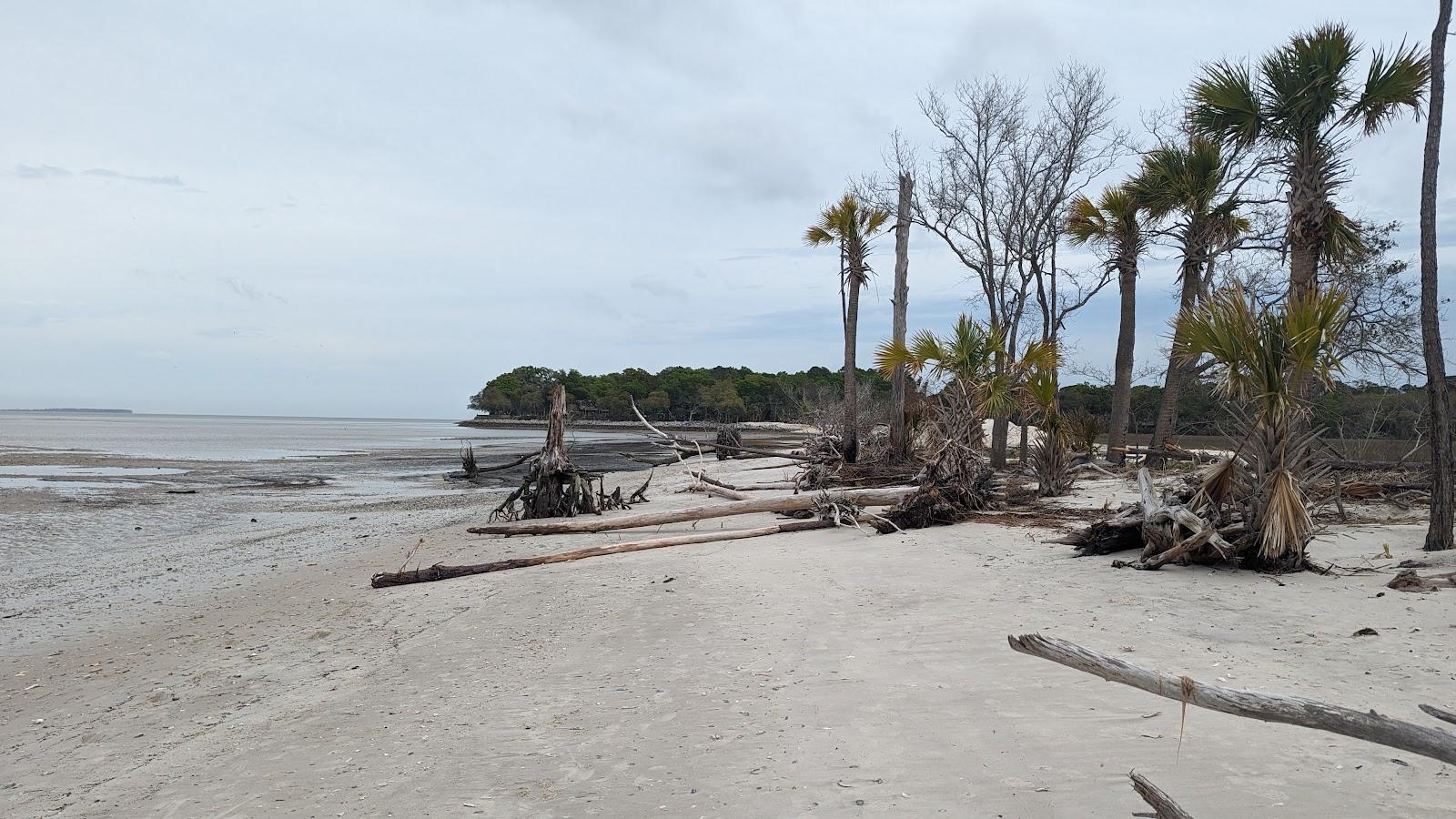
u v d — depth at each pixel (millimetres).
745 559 9961
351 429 146875
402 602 8656
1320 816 2896
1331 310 7359
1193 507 7863
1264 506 7395
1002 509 12727
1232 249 20312
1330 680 4387
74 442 65375
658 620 6926
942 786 3355
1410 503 11680
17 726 5504
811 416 31594
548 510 16609
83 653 7395
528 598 8305
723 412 112750
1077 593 6891
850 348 21000
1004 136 23453
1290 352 7375
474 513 18562
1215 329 7734
